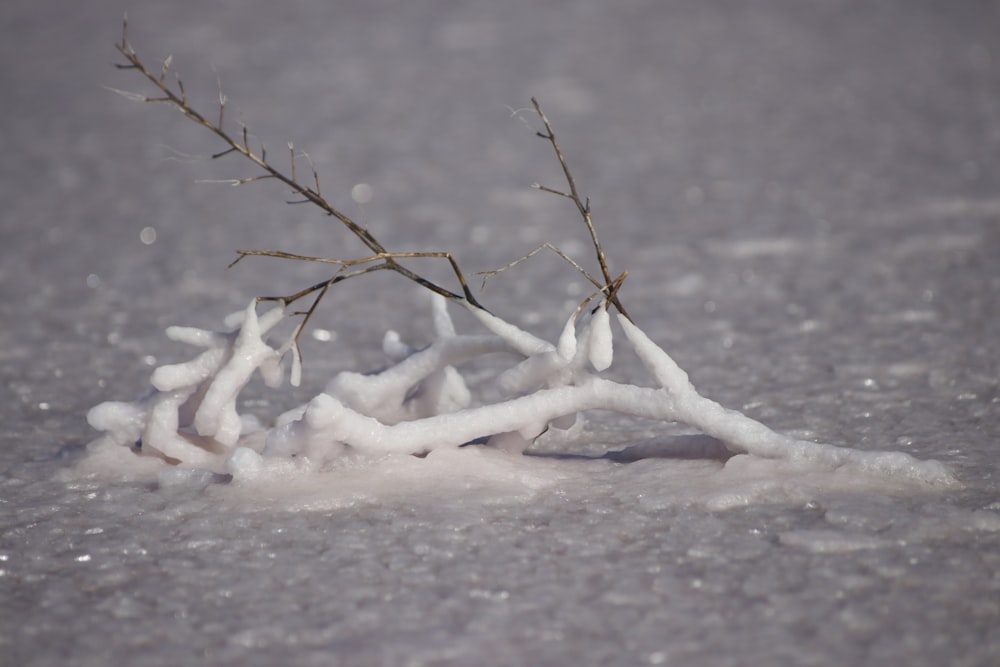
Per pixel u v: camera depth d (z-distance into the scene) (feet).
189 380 16.39
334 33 92.43
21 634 12.26
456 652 11.66
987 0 108.47
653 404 15.97
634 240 36.81
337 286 31.53
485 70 76.28
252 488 15.62
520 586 13.00
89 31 92.22
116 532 14.73
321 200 16.55
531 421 16.16
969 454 16.72
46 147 54.75
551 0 112.16
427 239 37.91
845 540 13.73
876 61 77.25
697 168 48.78
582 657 11.53
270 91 69.21
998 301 26.86
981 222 36.45
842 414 19.31
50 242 37.01
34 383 22.43
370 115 62.59
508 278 32.32
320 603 12.75
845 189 43.16
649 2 109.40
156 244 36.88
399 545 14.07
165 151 53.88
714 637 11.82
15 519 15.26
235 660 11.66
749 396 20.71
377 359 24.49
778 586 12.80
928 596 12.48
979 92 65.00
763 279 30.83
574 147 54.39
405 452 16.17
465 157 52.65
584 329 16.19
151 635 12.19
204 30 92.94
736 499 14.96
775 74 73.26
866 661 11.32
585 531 14.34
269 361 16.35
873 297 28.12
